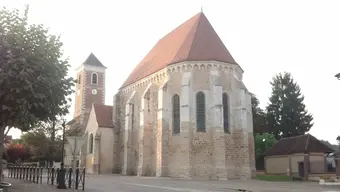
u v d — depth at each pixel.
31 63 16.62
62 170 21.91
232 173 37.53
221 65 39.47
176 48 43.59
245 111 39.09
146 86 46.22
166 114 39.56
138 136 45.91
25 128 17.95
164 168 38.31
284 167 49.16
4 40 16.09
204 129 37.97
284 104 69.62
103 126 51.34
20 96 15.97
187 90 38.12
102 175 43.53
